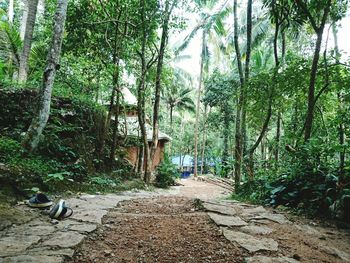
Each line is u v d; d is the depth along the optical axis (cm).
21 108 807
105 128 1037
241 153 910
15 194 502
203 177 2542
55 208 403
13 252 270
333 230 444
